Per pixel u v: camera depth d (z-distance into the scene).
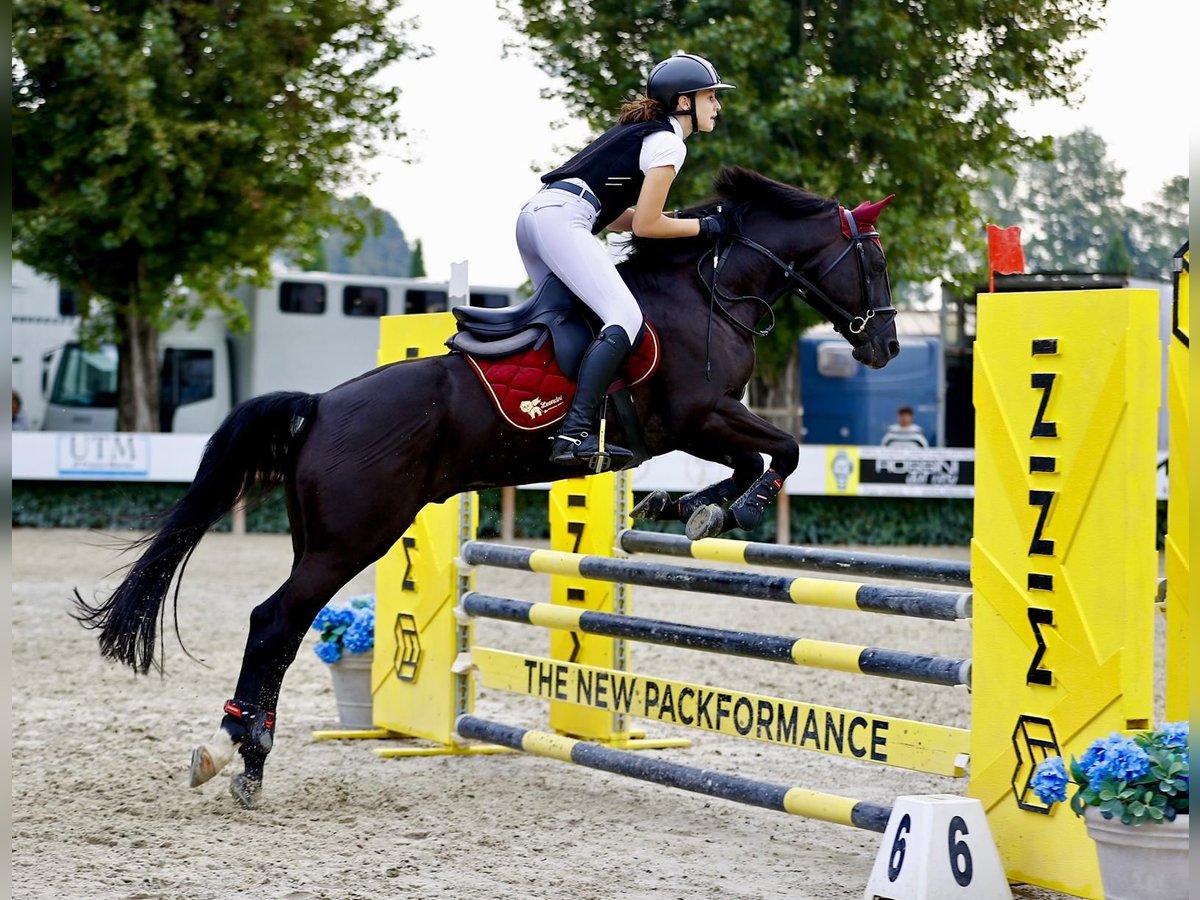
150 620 6.65
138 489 24.64
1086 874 5.52
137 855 6.10
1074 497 5.62
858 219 7.29
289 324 29.70
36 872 5.76
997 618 5.91
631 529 8.85
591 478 8.91
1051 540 5.71
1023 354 5.87
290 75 23.86
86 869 5.82
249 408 6.76
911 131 20.41
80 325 26.95
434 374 6.71
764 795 6.62
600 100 21.53
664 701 7.36
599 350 6.46
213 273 25.95
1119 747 5.11
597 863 6.23
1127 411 5.44
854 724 6.38
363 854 6.25
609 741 8.90
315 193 25.88
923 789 7.99
